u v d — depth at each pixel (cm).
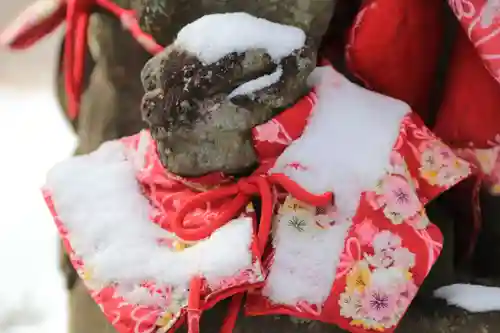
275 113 53
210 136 52
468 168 54
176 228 53
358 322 51
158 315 51
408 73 57
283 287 51
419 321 54
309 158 53
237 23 51
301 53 52
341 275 51
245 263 50
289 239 52
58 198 56
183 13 52
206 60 51
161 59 52
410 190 53
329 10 53
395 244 52
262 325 53
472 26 53
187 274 51
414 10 56
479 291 55
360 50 56
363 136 54
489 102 56
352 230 52
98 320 57
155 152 57
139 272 52
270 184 53
